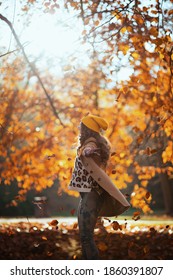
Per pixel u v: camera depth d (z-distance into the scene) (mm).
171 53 6887
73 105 11422
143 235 7996
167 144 9023
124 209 5184
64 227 9914
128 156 10070
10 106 11391
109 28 7312
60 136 11398
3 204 26984
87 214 5055
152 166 10500
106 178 5020
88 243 5039
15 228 9164
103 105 12188
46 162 10734
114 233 8039
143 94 9531
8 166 11039
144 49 7551
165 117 7348
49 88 12516
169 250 7062
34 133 11320
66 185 11062
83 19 7551
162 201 29344
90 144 5105
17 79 11195
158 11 6949
